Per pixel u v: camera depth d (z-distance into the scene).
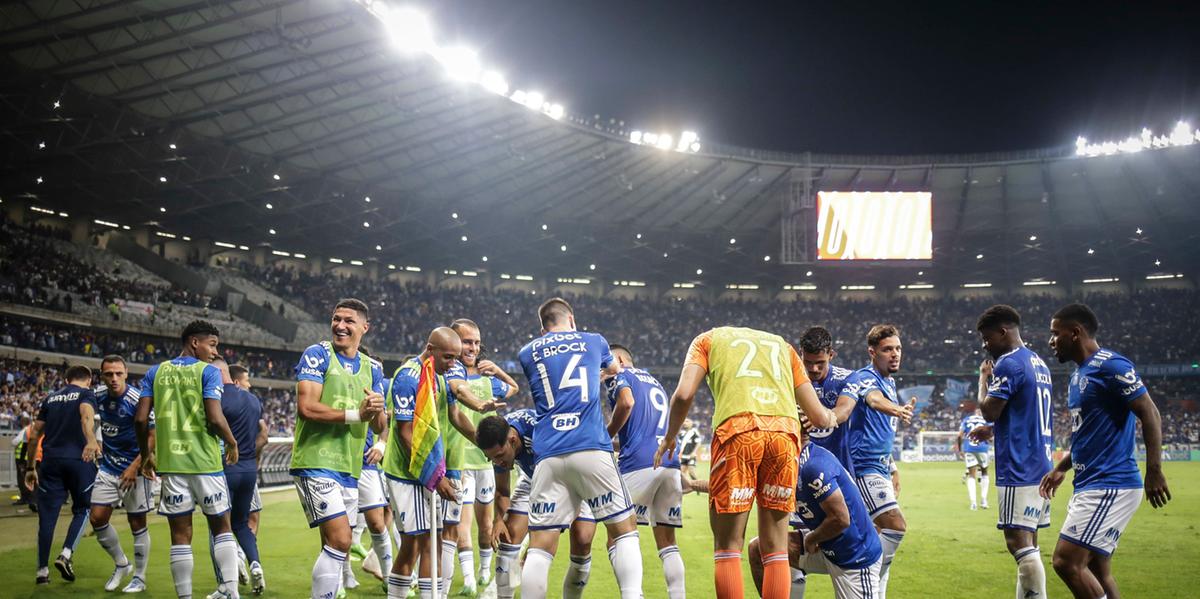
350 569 8.04
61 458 8.57
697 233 56.84
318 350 6.59
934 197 53.16
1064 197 51.56
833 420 5.38
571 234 54.94
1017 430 6.30
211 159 37.84
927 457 44.12
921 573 9.07
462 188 46.81
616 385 6.76
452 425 7.38
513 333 56.78
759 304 64.88
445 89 36.72
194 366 7.02
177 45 29.48
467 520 8.30
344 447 6.48
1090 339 5.97
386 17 30.42
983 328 6.64
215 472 6.98
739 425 5.02
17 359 33.56
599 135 43.91
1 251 36.97
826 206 48.75
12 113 31.30
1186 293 58.84
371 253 55.03
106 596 7.82
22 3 25.69
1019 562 6.20
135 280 43.97
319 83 33.81
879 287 65.94
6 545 11.09
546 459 5.89
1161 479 5.52
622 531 5.87
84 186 38.97
